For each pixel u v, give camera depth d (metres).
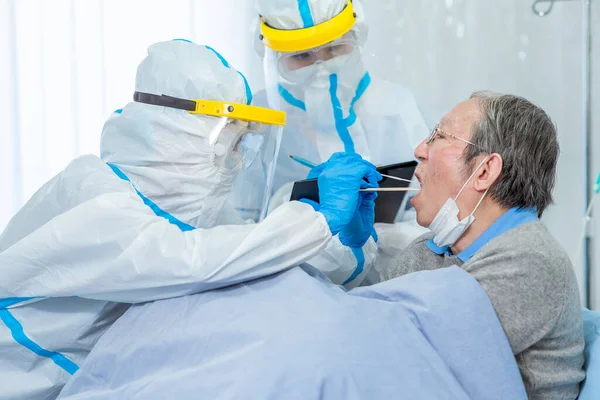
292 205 1.27
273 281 1.22
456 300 1.12
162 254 1.15
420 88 2.54
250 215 1.47
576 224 2.36
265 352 1.06
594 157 2.20
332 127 1.85
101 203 1.17
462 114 1.28
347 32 1.73
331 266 1.59
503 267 1.15
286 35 1.69
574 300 1.17
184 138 1.27
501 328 1.12
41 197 1.34
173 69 1.31
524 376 1.17
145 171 1.29
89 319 1.28
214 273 1.16
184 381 1.07
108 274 1.16
